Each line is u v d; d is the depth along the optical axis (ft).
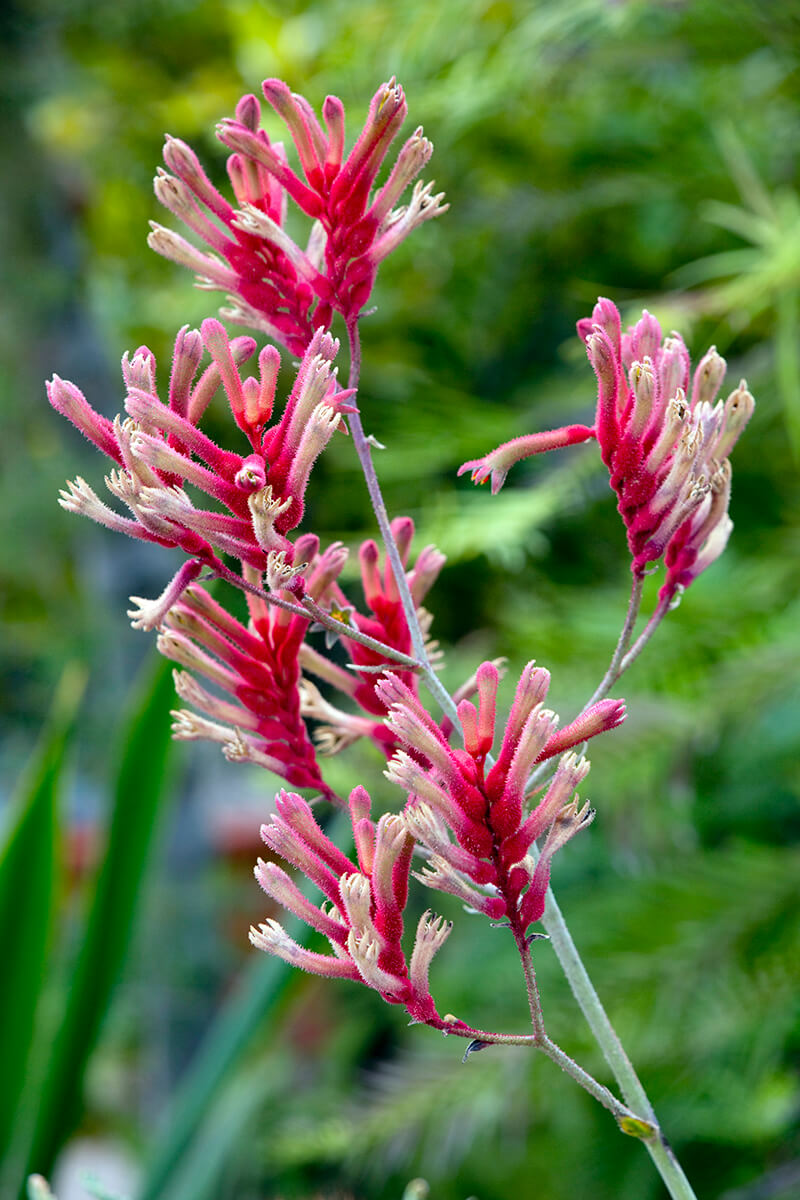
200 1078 6.00
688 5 6.20
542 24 6.40
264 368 3.01
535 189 7.79
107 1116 11.98
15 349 14.02
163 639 3.18
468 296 8.33
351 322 3.18
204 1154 6.10
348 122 6.87
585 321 3.14
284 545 3.00
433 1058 6.73
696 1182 6.92
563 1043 6.38
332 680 3.24
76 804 13.28
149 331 9.69
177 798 10.80
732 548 7.27
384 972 2.98
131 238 10.09
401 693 2.98
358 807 3.03
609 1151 7.14
